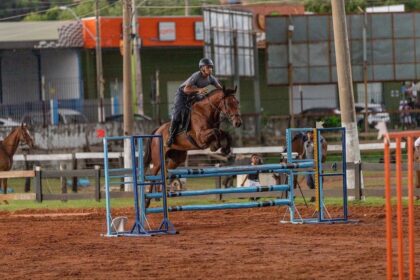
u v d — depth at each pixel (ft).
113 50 210.38
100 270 51.85
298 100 200.95
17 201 104.22
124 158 108.58
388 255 40.73
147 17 207.41
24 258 57.88
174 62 212.23
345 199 74.54
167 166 79.36
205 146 74.49
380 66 156.56
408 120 171.73
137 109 180.75
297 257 54.90
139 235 68.33
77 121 175.94
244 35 167.84
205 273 49.60
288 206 79.25
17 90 203.31
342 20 94.12
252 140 162.40
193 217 82.17
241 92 208.95
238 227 72.79
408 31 157.07
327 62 153.79
